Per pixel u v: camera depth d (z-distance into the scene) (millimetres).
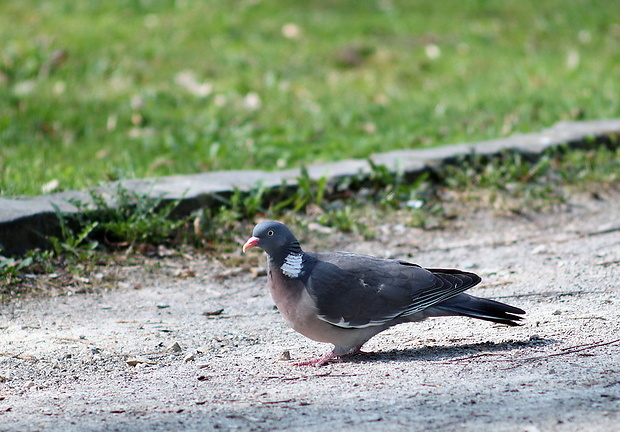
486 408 5824
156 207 11414
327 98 19562
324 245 11492
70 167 13984
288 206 12453
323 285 7332
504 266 10617
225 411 6043
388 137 16734
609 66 22266
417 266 7715
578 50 23672
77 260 10352
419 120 17922
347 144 16297
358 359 7559
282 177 12945
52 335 8328
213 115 18062
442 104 18859
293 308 7434
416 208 12539
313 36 23359
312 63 21844
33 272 10008
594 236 11688
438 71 21750
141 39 22234
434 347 7742
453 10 26078
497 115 18109
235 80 20391
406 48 23109
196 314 9211
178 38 22500
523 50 23453
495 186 13367
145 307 9391
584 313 8445
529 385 6328
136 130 17062
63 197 11391
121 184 11641
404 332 8406
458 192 13281
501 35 24500
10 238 10164
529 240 11664
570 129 15742
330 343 8078
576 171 14117
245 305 9555
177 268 10586
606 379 6398
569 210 12828
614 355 7051
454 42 23750
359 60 22125
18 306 9188
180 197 11562
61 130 16656
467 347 7621
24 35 21812
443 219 12438
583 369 6695
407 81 21062
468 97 19516
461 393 6199
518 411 5727
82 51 21094
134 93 19188
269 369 7348
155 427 5719
